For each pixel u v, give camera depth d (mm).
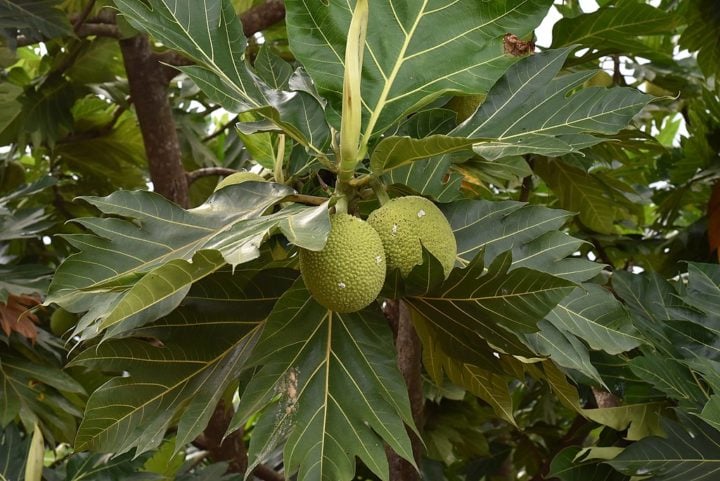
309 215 2027
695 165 4059
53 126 4266
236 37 2309
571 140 2215
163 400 2367
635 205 3920
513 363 2354
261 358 2262
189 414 2326
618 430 2672
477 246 2340
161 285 1995
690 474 2432
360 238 2100
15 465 3129
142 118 3619
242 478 3244
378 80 2355
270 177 2736
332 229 2107
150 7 2250
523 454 4492
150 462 3635
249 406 2234
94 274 2133
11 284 3385
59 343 3602
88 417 2342
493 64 2346
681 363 2479
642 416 2645
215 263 1996
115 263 2137
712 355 2609
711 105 3879
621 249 3920
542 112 2262
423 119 2543
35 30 3467
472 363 2365
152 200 2170
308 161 2592
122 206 2158
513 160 2920
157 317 2115
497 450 4480
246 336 2385
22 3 3391
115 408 2352
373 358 2281
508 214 2350
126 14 2203
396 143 2109
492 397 2520
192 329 2369
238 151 4859
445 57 2357
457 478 4656
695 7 3885
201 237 2143
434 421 4168
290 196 2193
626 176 4617
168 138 3639
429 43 2357
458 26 2359
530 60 2307
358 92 2143
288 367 2266
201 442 3938
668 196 4254
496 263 2096
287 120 2324
